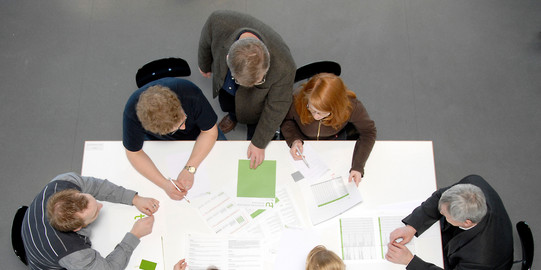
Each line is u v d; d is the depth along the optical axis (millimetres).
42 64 3098
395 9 3244
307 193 1995
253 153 2033
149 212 1945
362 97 3029
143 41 3176
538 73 3064
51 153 2881
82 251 1743
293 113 2141
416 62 3111
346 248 1899
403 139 2926
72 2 3260
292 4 3260
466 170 2836
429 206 1895
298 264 1875
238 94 2125
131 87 3061
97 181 1928
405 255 1847
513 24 3195
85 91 3041
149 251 1903
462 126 2945
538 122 2939
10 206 2738
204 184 2014
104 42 3166
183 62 2377
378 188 1997
